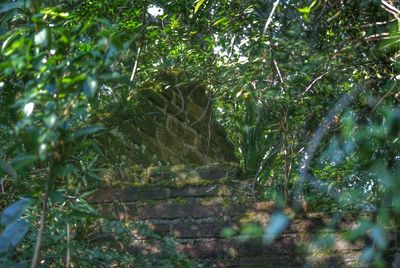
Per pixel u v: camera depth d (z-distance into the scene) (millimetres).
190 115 6293
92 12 5559
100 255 4000
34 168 4027
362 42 4652
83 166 4500
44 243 3682
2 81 3400
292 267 4621
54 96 2631
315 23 4969
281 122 5340
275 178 5727
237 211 4812
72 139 2713
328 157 4102
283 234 4680
